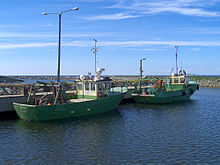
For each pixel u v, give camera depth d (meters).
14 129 16.98
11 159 11.69
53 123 18.70
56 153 12.42
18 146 13.48
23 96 22.27
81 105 20.45
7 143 13.99
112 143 14.03
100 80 23.66
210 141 14.48
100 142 14.20
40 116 18.48
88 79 24.44
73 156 12.02
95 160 11.52
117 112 24.31
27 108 18.23
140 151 12.72
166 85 36.81
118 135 15.73
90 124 18.70
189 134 16.03
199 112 24.64
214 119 21.00
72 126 17.95
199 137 15.34
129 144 13.86
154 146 13.52
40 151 12.72
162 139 14.86
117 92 26.55
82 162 11.30
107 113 23.33
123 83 52.72
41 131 16.48
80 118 20.64
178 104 30.83
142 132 16.52
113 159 11.64
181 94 33.12
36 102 21.12
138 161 11.41
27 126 17.78
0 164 11.11
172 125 18.66
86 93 24.36
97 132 16.42
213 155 12.19
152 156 12.03
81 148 13.16
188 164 11.10
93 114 22.00
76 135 15.63
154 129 17.38
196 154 12.33
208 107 28.17
